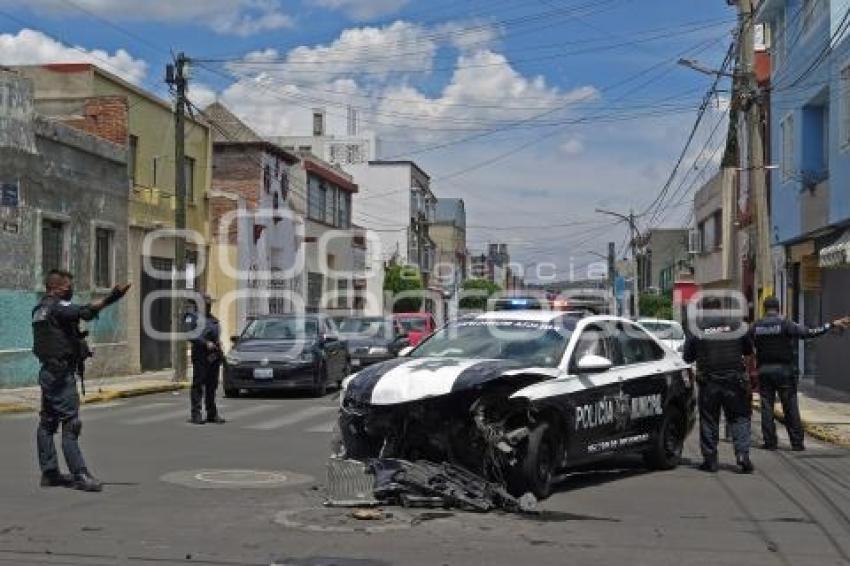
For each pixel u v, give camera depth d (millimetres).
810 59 22625
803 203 23625
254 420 16125
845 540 7832
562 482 10484
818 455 12938
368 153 66562
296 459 11711
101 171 24656
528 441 9055
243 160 38156
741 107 21625
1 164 20328
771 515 8820
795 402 13383
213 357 15570
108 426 15125
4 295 20438
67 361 9625
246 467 11062
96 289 24359
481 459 9023
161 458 11727
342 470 8852
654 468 11469
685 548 7469
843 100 19938
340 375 22875
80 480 9508
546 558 7066
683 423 11828
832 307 22156
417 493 8742
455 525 8047
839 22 20578
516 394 8961
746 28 20797
